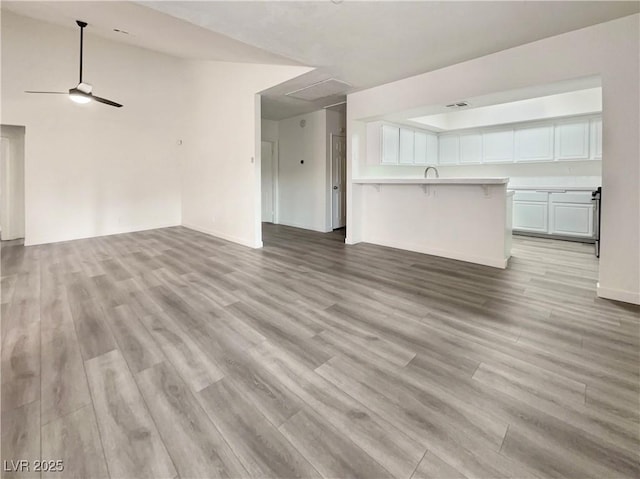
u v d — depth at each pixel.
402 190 4.76
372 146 5.23
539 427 1.39
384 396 1.60
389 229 5.00
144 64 6.52
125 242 5.55
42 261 4.28
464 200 4.07
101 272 3.76
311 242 5.52
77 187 5.87
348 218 5.23
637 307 2.60
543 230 5.59
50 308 2.71
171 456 1.26
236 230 5.54
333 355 1.97
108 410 1.51
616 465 1.20
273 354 1.99
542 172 5.88
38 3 3.12
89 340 2.17
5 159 5.81
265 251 4.85
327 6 2.33
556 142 5.54
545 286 3.14
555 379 1.71
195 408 1.53
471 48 3.11
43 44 5.31
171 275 3.63
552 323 2.35
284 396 1.61
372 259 4.28
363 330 2.29
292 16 2.47
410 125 5.78
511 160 6.06
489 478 1.16
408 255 4.47
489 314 2.52
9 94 5.07
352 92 4.71
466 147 6.61
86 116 5.89
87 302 2.84
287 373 1.80
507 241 3.97
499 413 1.47
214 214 6.15
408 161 5.93
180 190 7.34
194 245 5.31
